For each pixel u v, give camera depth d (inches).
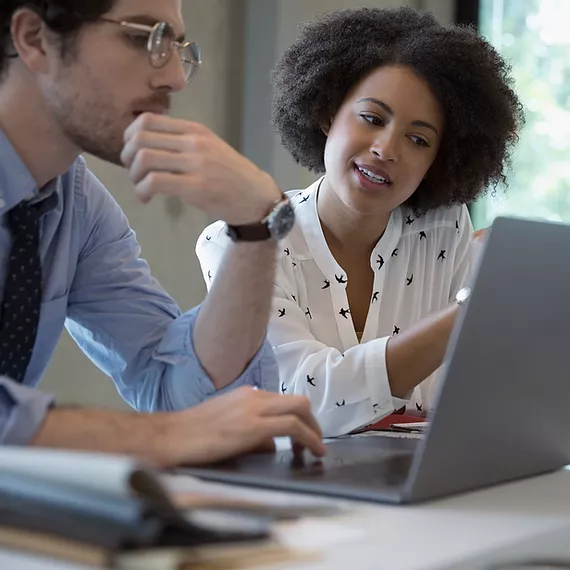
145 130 57.7
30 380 71.0
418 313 98.7
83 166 75.0
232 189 61.1
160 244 156.3
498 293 43.4
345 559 32.6
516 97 101.7
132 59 61.0
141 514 30.2
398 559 32.9
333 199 94.4
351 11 98.4
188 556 30.3
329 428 85.4
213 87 163.0
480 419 46.1
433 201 99.5
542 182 191.3
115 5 60.1
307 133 101.0
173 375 70.0
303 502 43.0
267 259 66.3
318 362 85.7
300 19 165.3
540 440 52.6
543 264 45.8
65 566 30.3
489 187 105.3
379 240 96.5
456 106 93.5
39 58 60.9
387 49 92.2
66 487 31.9
